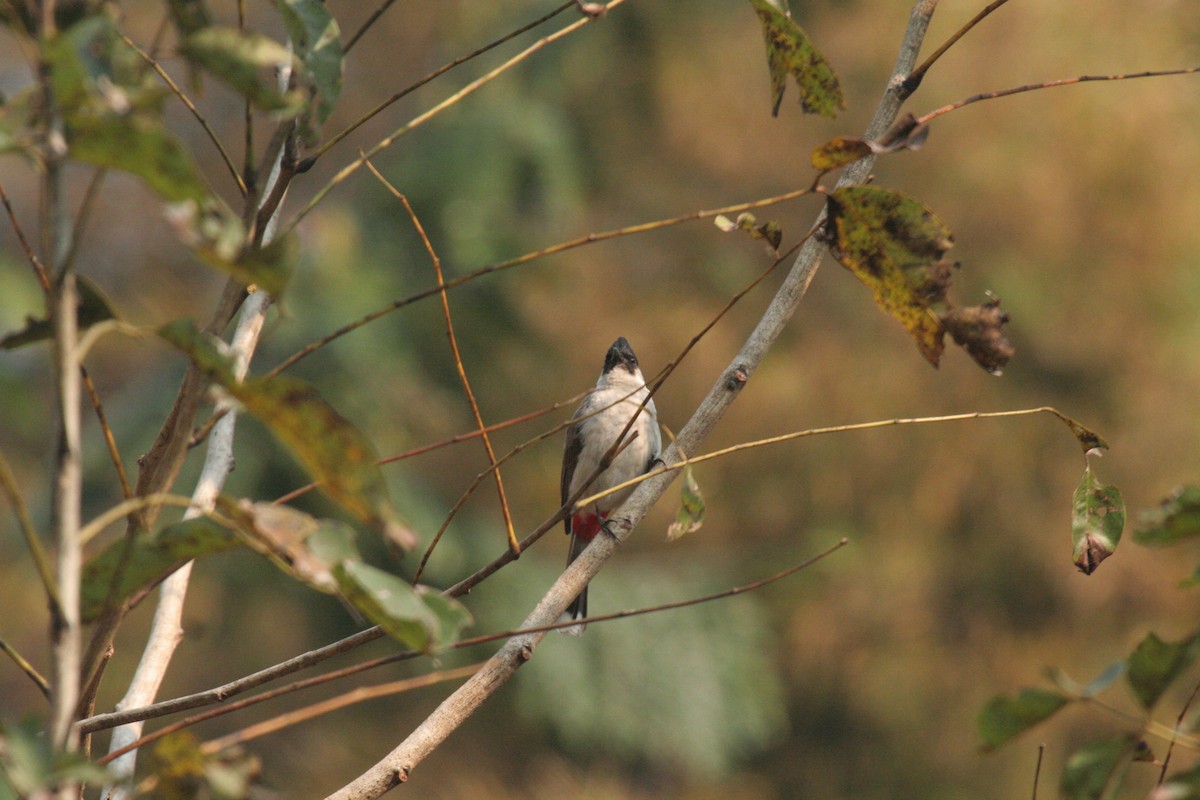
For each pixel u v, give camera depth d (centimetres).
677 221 251
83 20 216
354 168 240
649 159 1702
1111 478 1520
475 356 1585
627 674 1588
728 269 1641
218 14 1648
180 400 254
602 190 1692
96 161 193
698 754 1574
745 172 1658
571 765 1562
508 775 1511
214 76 213
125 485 239
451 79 1670
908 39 341
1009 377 1559
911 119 262
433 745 283
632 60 1680
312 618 1537
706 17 1683
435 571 1454
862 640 1591
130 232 1794
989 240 1527
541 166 1592
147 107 190
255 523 211
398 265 1568
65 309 193
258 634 1521
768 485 1583
